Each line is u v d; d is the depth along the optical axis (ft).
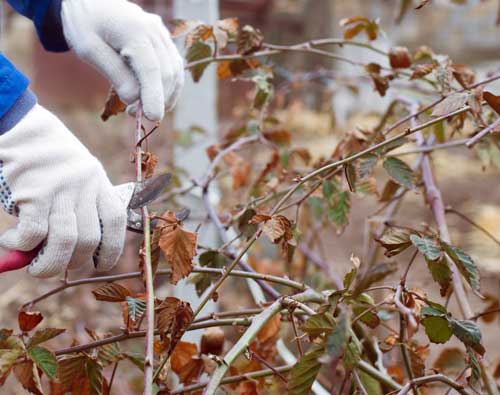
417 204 16.98
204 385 4.32
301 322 5.01
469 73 6.03
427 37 33.06
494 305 5.78
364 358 4.75
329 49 25.18
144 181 4.15
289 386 3.57
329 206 5.55
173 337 3.75
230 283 11.09
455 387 3.92
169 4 14.62
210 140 9.63
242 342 3.69
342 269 10.77
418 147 6.22
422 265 11.07
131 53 4.76
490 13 29.19
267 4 26.78
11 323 11.62
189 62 6.00
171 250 3.71
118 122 24.97
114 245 4.02
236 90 15.83
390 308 5.29
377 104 20.47
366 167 4.80
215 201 8.20
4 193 4.04
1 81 4.13
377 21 6.25
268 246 10.05
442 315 3.74
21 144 4.06
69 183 3.97
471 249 15.26
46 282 13.23
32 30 28.81
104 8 4.89
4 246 4.03
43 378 7.38
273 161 6.76
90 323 11.12
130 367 8.81
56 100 28.81
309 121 18.43
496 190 20.58
